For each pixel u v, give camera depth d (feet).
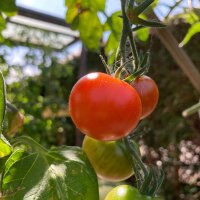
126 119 0.53
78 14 1.11
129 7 0.57
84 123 0.53
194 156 2.80
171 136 2.65
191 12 0.99
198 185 2.82
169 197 2.83
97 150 0.68
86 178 0.59
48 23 3.65
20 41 3.76
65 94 4.15
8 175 0.57
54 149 0.63
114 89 0.53
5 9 1.10
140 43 1.00
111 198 0.58
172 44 1.03
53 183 0.57
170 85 2.65
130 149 0.62
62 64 3.99
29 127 3.24
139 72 0.58
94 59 3.78
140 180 0.60
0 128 0.48
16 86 3.44
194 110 0.98
